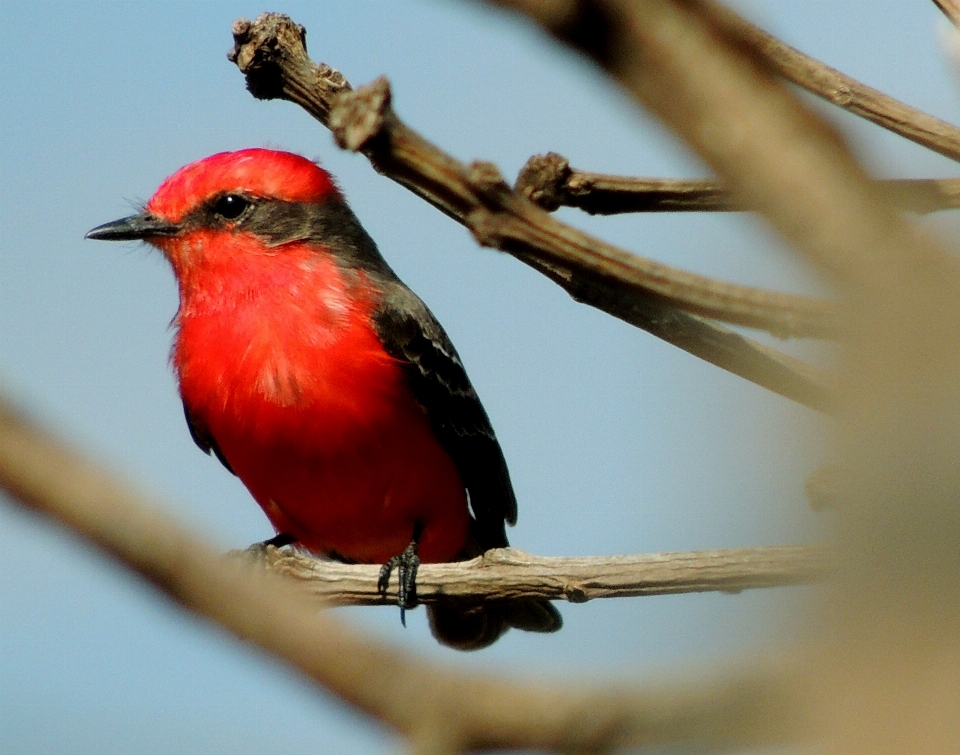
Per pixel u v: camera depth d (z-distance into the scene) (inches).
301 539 102.7
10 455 15.8
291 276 96.5
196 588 16.7
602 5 16.5
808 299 29.1
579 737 19.5
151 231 97.9
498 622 103.6
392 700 18.7
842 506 18.4
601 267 30.0
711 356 44.4
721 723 19.4
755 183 17.4
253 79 58.1
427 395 98.6
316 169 102.3
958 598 16.7
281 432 94.3
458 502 102.8
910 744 15.9
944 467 17.8
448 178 30.0
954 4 43.2
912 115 44.4
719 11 17.0
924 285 18.4
